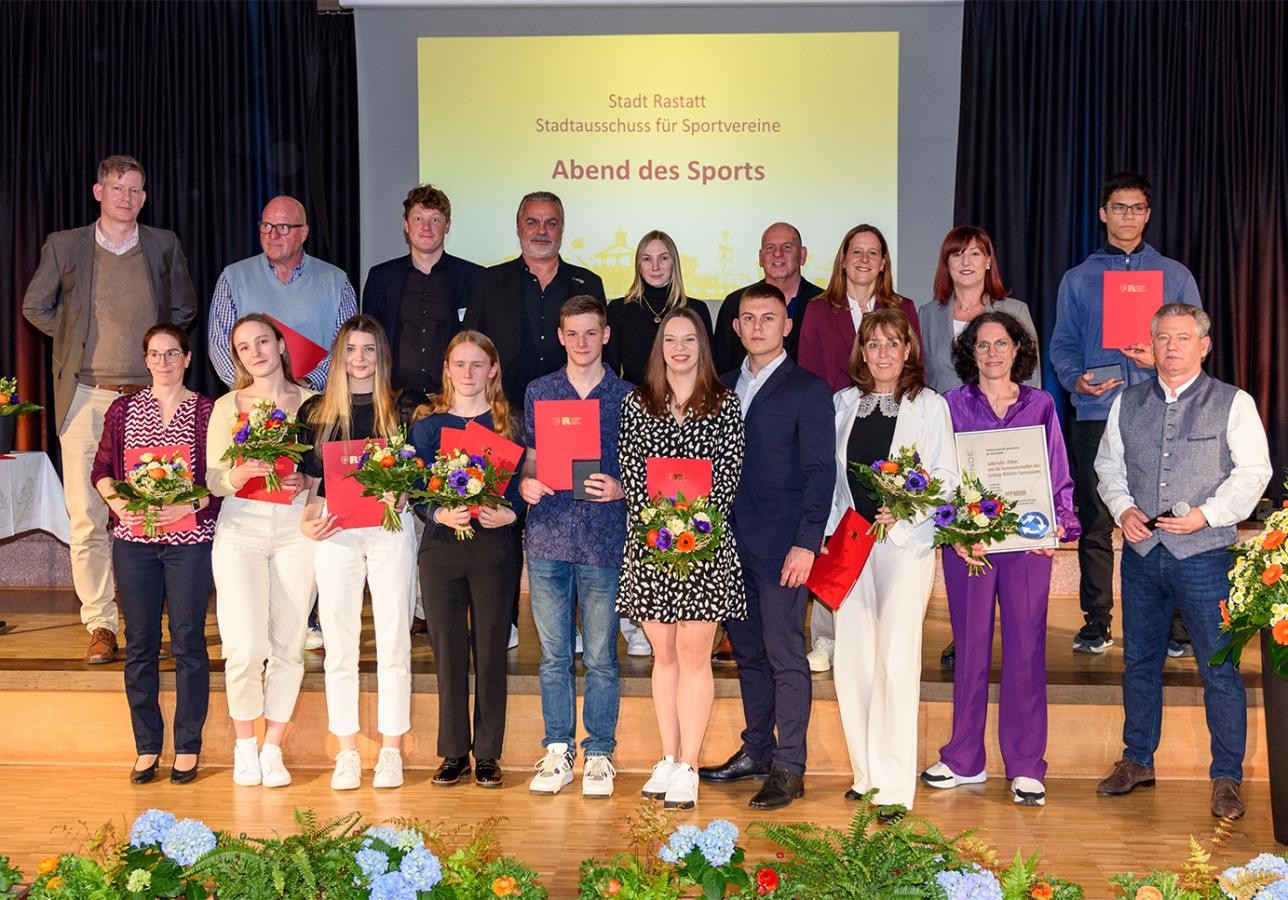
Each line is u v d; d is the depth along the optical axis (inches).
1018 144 240.5
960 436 153.1
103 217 184.2
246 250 249.1
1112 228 180.5
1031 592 152.7
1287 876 88.5
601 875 97.1
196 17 246.2
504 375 179.3
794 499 149.8
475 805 151.7
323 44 244.5
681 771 150.6
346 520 153.8
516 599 181.0
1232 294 243.4
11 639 190.7
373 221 244.8
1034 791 152.3
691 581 144.6
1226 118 241.3
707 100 238.7
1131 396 157.6
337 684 158.9
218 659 177.8
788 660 150.9
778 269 186.4
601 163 240.1
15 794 157.0
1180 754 165.0
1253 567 132.5
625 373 183.6
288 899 91.6
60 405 183.5
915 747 148.6
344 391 155.1
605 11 238.2
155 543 159.3
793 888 91.6
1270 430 245.9
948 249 174.1
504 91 239.6
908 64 239.5
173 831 94.8
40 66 247.3
